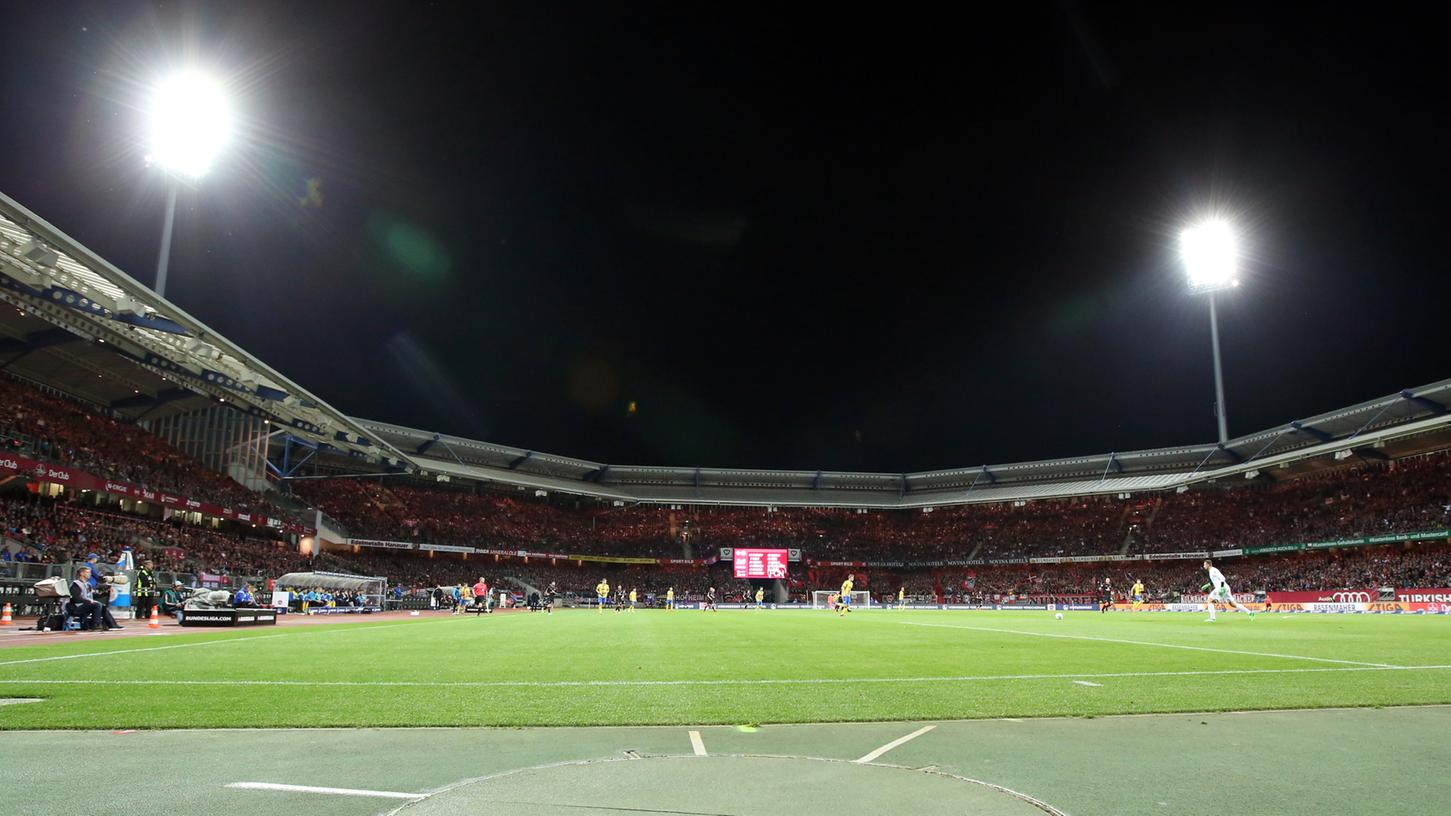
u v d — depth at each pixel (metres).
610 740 5.30
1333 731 5.62
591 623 26.58
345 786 4.10
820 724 5.89
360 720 5.93
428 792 3.97
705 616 37.78
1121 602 56.41
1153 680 8.49
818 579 74.56
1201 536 63.91
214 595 22.41
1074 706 6.66
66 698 6.89
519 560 71.06
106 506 37.22
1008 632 19.22
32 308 28.78
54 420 35.62
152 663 9.98
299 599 36.59
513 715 6.18
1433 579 46.47
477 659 11.07
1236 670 9.42
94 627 18.53
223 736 5.38
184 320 28.20
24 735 5.38
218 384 36.53
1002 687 7.93
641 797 3.84
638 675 9.05
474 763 4.61
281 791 4.00
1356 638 15.83
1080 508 74.62
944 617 35.12
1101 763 4.63
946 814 3.56
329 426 44.50
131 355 34.09
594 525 77.00
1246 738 5.37
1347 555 54.97
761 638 16.70
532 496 76.38
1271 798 3.94
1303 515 59.09
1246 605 48.94
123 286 24.97
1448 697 7.12
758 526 79.62
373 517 61.91
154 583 24.44
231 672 9.00
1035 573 70.50
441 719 5.99
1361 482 57.25
